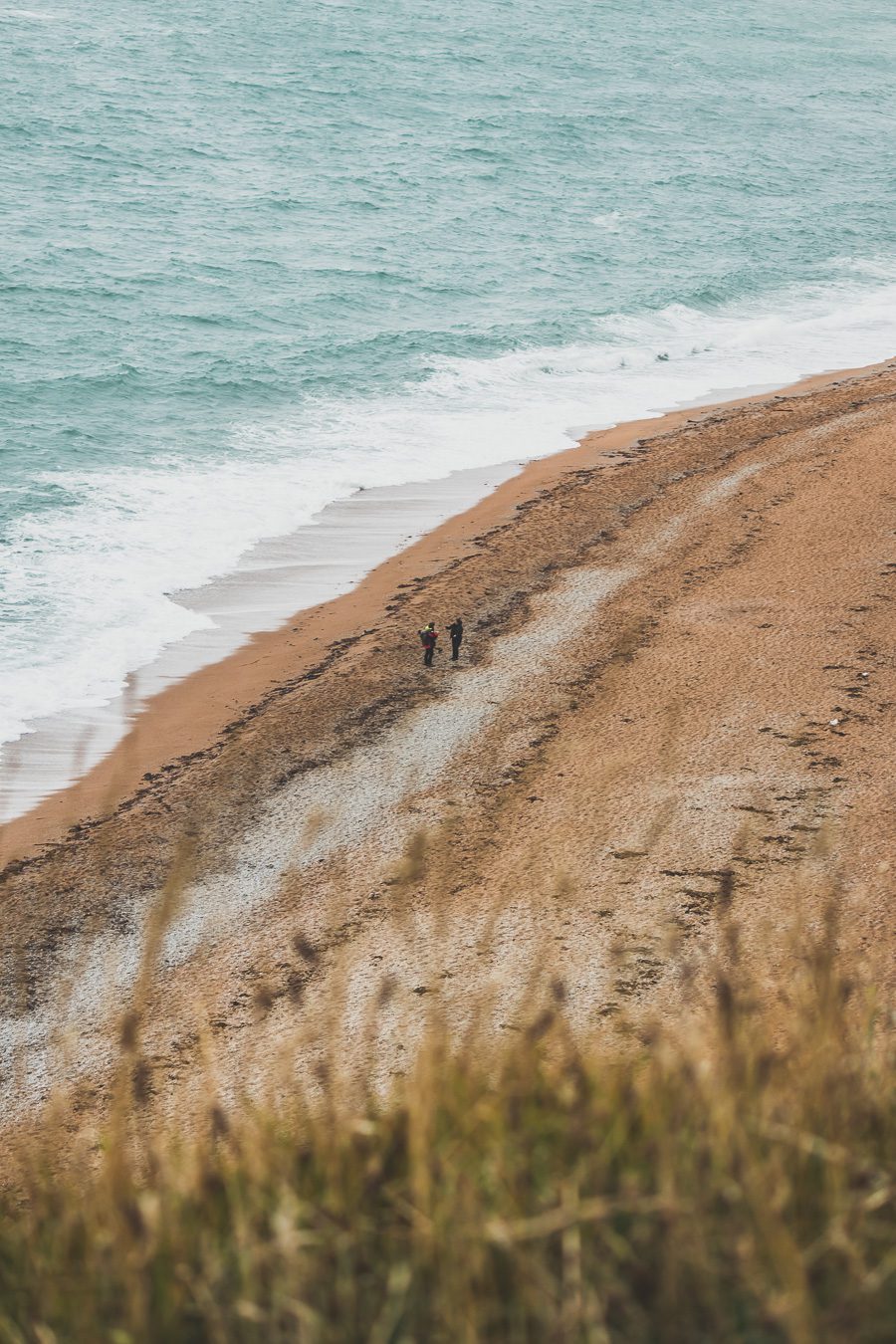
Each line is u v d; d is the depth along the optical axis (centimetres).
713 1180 1280
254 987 6200
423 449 15038
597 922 6469
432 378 17375
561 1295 1207
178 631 10719
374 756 8588
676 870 6956
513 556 12125
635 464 14450
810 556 11762
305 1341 1180
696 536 12344
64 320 18825
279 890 7088
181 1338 1252
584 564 11850
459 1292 1187
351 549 12438
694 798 7762
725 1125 1334
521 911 6631
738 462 14262
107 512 12862
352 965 6231
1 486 13200
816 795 7712
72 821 8000
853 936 6162
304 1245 1279
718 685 9406
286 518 13050
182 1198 1374
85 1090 5456
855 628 10269
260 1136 1463
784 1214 1272
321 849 7469
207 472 14062
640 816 7594
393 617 10938
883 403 16125
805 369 18388
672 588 11238
